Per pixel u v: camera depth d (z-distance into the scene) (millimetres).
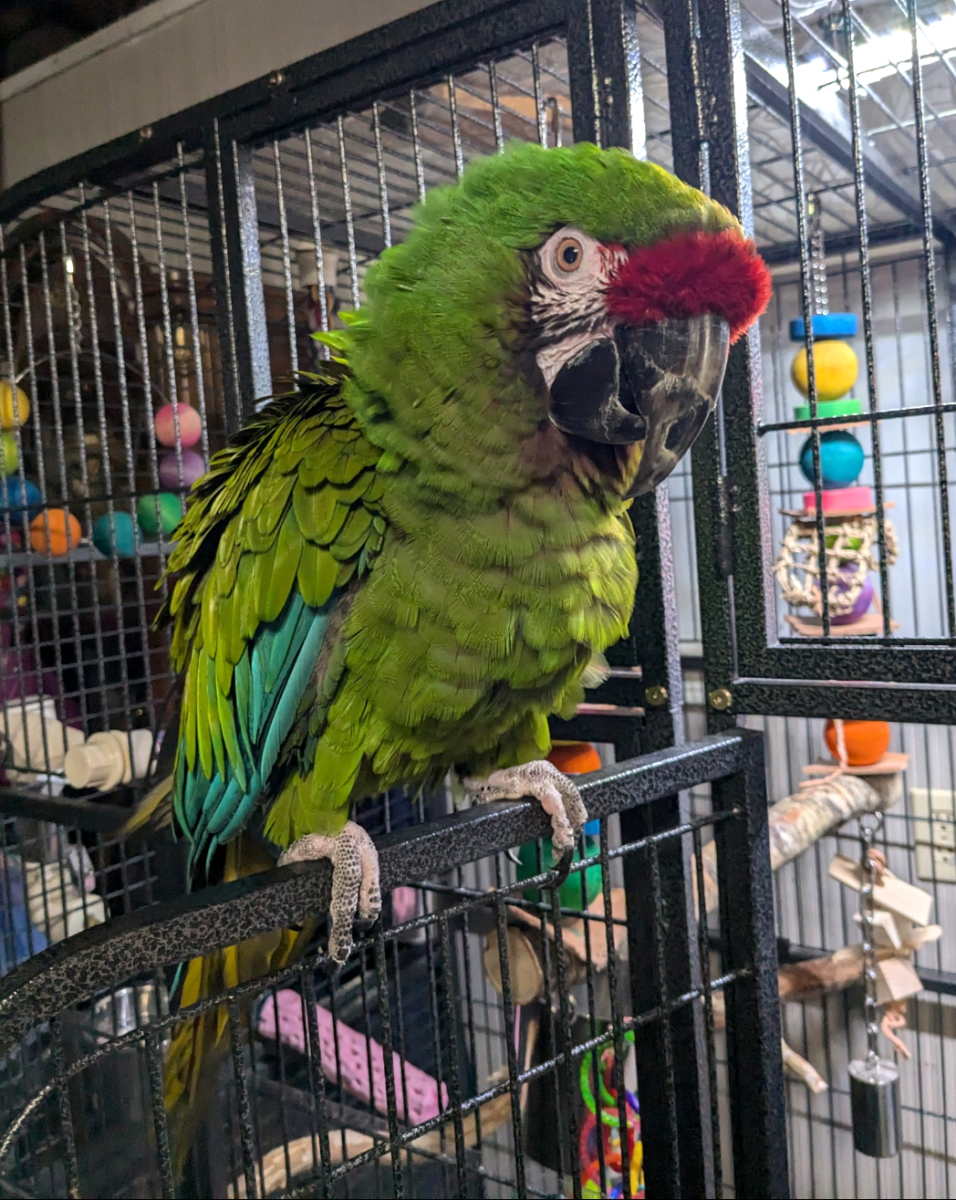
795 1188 2166
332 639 820
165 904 556
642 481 840
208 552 973
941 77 1214
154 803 1209
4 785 1630
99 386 1399
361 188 1465
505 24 966
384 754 846
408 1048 1668
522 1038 1342
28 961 491
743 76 906
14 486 1583
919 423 1943
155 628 1084
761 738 921
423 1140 1371
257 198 1455
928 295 799
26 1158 1101
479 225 785
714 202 785
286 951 937
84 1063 493
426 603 780
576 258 764
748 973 917
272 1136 1470
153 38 1403
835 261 1924
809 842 1571
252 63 1284
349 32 1190
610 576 862
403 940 1787
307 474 818
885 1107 1587
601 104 925
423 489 777
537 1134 1321
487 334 766
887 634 869
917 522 1966
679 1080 983
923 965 2010
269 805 950
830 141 1308
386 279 823
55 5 1467
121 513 1539
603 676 997
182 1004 901
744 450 933
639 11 975
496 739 939
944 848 1980
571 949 1275
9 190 1444
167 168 1334
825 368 1331
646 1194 1012
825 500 1374
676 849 974
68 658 1787
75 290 1514
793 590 1427
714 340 768
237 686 887
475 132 1314
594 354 767
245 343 1191
